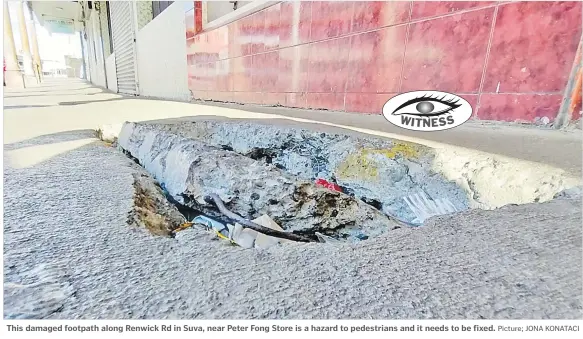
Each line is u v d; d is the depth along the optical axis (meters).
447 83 1.78
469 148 1.04
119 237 0.53
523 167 0.84
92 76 15.47
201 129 1.81
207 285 0.41
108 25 10.73
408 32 1.95
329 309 0.37
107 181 0.84
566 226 0.57
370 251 0.50
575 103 1.33
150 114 2.44
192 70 5.02
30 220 0.59
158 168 1.16
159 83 6.39
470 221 0.60
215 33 4.23
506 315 0.37
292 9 2.85
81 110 2.96
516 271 0.45
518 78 1.47
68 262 0.46
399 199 1.10
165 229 0.68
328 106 2.65
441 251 0.50
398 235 0.56
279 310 0.37
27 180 0.83
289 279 0.43
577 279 0.43
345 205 0.91
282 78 3.14
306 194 0.88
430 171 1.05
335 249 0.51
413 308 0.38
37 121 2.12
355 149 1.25
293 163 1.50
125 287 0.41
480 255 0.49
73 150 1.23
